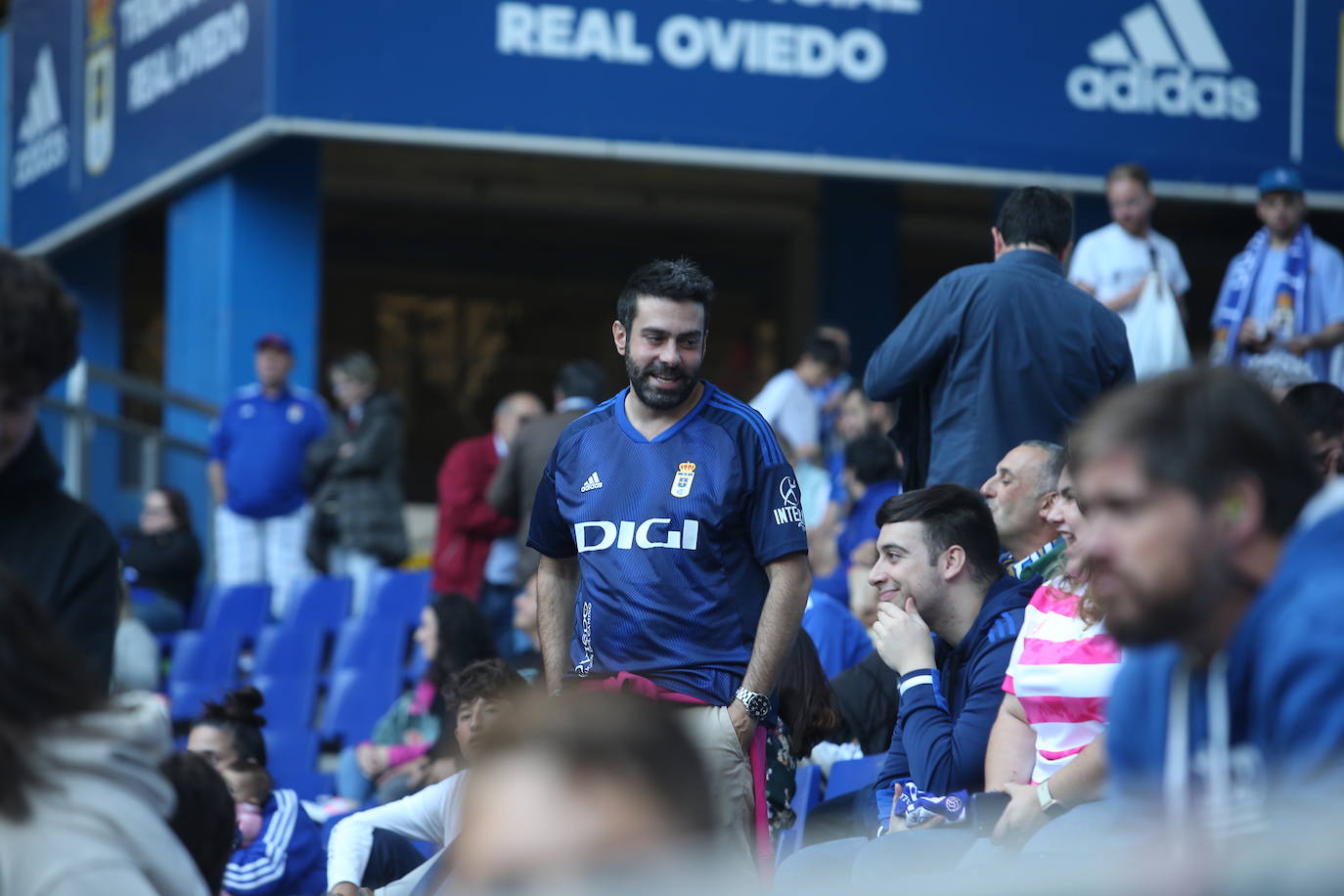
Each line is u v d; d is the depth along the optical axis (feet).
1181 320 48.26
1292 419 11.62
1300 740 10.82
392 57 71.51
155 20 82.12
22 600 13.74
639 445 26.66
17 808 12.91
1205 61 74.95
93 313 99.04
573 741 8.61
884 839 24.94
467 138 71.97
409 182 107.45
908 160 74.43
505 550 60.54
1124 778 13.24
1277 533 11.52
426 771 37.96
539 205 111.75
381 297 123.95
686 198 111.04
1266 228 50.21
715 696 25.89
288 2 70.69
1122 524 11.51
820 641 38.81
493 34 72.23
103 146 88.53
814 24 74.18
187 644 64.18
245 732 34.14
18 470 16.30
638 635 26.07
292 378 77.30
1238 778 11.76
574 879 8.34
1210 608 11.52
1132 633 11.71
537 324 126.62
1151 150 74.95
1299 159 75.15
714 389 27.25
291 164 77.82
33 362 15.40
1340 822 8.93
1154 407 11.50
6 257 15.64
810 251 114.52
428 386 125.70
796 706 30.71
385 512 66.28
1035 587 27.76
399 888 28.53
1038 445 30.19
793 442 64.69
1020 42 74.79
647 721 8.75
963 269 32.63
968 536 27.89
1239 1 74.95
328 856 31.09
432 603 45.96
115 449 70.33
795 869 26.96
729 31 73.72
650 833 8.50
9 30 103.76
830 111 74.18
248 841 33.53
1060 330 31.86
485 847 8.54
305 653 64.18
